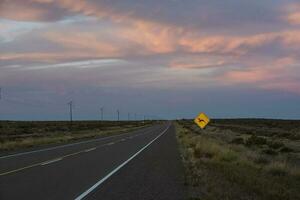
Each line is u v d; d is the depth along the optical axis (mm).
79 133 73125
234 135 63688
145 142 44562
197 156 25938
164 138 53344
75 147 36719
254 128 103188
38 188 13695
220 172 17484
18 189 13469
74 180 15711
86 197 12023
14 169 19469
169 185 14453
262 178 16141
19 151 32094
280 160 26141
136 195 12406
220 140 48750
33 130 84312
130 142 44750
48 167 20453
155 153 29547
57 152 30750
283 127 108938
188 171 17938
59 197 12008
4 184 14602
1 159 24891
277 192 12859
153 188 13773
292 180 16719
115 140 49469
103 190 13336
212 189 12898
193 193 12453
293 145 42188
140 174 17672
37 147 37125
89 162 23047
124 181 15484
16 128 93188
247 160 23656
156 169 19578
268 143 42031
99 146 38094
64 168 20000
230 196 11742
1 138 51312
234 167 19422
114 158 25609
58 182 15156
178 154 28641
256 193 12609
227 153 25281
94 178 16328
